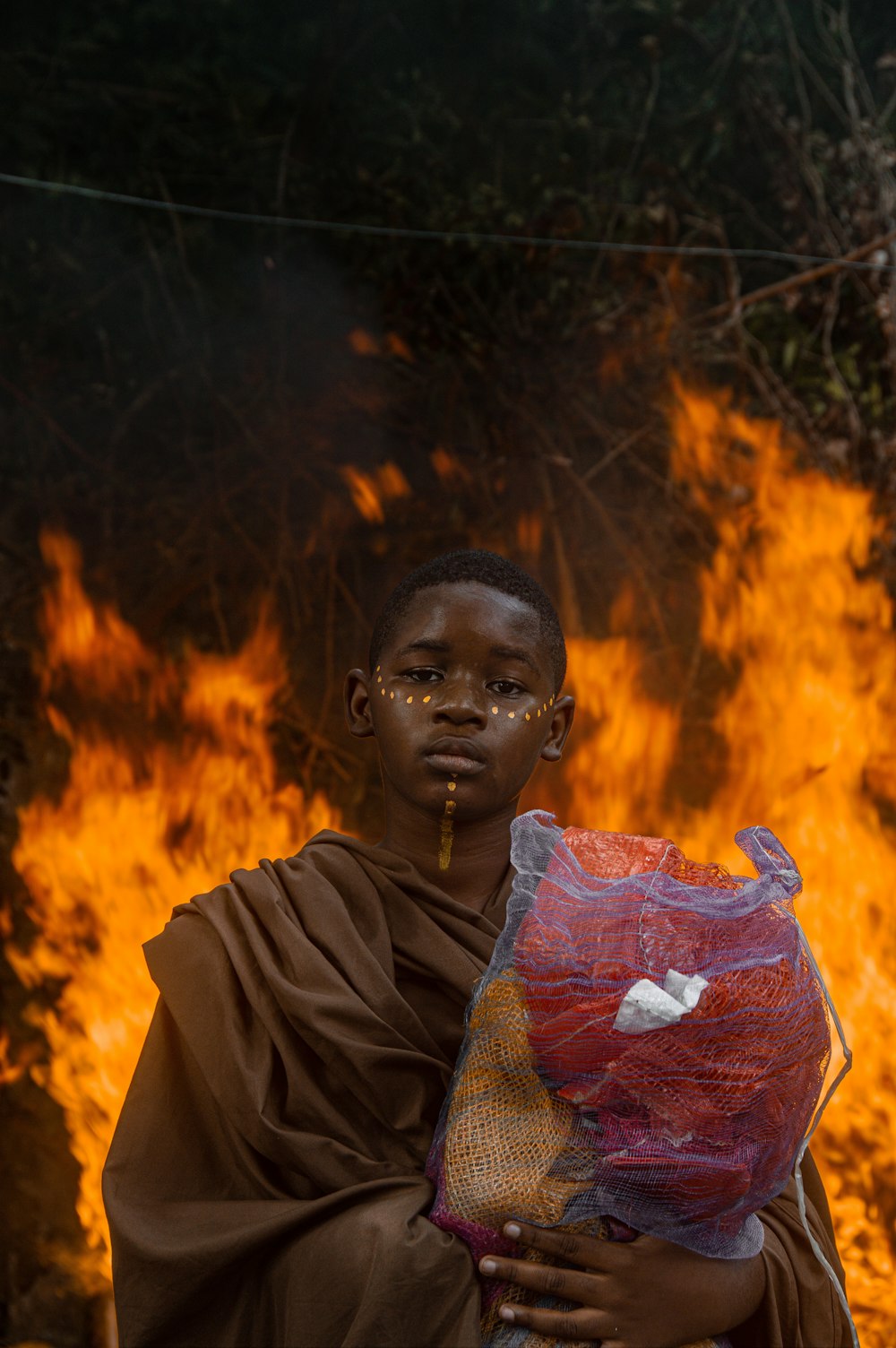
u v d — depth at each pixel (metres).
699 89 3.46
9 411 3.27
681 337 3.38
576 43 3.41
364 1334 1.02
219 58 3.30
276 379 3.34
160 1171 1.19
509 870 1.32
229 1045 1.17
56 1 3.22
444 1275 1.04
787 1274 1.21
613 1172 1.05
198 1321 1.13
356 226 3.27
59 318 3.25
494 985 1.11
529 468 3.37
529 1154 1.07
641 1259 1.07
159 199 3.28
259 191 3.30
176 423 3.34
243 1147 1.16
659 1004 1.02
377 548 3.41
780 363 3.49
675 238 3.36
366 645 3.40
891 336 3.46
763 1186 1.09
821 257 3.47
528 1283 1.06
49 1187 3.09
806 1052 1.08
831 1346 1.22
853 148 3.52
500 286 3.33
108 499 3.32
